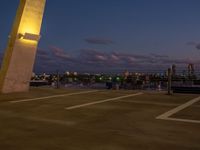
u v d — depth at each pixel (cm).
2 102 916
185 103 916
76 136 480
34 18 1234
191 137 475
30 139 459
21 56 1221
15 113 710
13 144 430
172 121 613
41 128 541
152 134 495
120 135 488
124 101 961
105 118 647
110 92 1292
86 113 715
